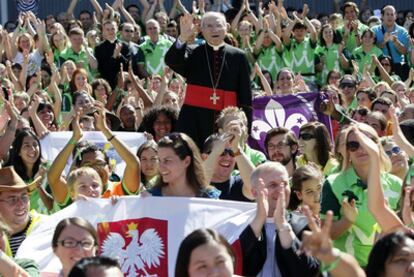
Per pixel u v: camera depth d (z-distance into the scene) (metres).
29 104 34.47
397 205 21.42
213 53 30.25
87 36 49.47
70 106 39.31
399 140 24.31
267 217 19.39
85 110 32.88
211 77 30.20
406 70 49.72
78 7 64.12
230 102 30.23
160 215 20.50
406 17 58.00
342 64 48.62
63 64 43.09
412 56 49.66
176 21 53.97
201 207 20.42
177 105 36.53
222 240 15.54
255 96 34.16
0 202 21.36
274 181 19.62
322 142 26.73
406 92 40.38
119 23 52.44
